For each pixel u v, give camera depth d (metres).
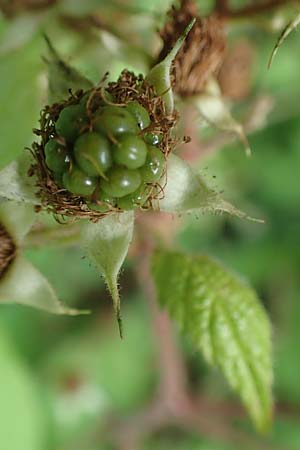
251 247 0.31
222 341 0.20
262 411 0.20
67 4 0.21
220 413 0.25
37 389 0.26
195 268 0.20
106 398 0.28
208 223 0.31
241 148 0.30
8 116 0.21
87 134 0.16
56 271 0.29
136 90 0.17
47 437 0.26
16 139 0.21
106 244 0.17
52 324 0.29
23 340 0.28
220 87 0.21
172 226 0.20
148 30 0.21
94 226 0.17
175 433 0.29
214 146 0.20
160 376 0.25
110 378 0.29
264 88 0.26
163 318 0.24
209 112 0.19
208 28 0.19
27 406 0.25
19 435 0.25
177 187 0.17
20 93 0.21
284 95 0.29
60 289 0.29
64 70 0.18
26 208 0.18
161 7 0.21
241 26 0.21
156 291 0.20
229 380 0.20
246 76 0.21
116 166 0.17
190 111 0.19
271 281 0.31
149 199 0.17
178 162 0.17
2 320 0.27
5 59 0.21
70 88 0.18
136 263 0.22
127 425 0.26
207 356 0.20
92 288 0.30
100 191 0.17
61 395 0.27
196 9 0.19
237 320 0.20
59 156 0.17
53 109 0.17
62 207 0.17
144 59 0.20
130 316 0.30
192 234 0.30
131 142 0.17
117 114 0.17
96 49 0.20
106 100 0.17
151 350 0.30
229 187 0.30
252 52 0.22
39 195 0.17
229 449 0.29
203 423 0.25
